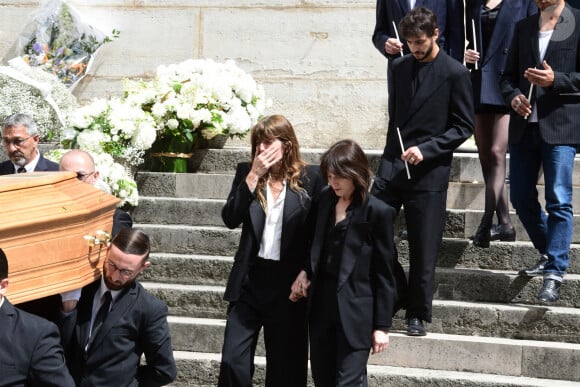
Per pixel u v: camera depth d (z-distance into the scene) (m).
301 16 19.22
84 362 9.17
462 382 11.78
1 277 7.53
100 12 19.89
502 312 12.55
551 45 12.38
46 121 17.58
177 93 16.89
